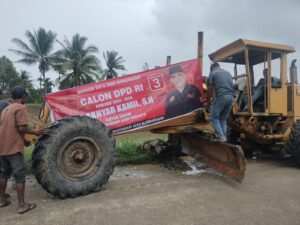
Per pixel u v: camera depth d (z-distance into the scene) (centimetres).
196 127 617
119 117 546
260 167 663
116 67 4912
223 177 563
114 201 433
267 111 676
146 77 569
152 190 483
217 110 565
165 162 693
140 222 364
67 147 454
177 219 371
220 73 568
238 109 700
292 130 661
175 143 699
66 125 451
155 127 578
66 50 4266
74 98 518
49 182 434
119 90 548
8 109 410
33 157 438
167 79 585
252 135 708
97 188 471
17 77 5362
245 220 369
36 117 517
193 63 609
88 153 471
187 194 462
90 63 4262
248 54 701
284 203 425
